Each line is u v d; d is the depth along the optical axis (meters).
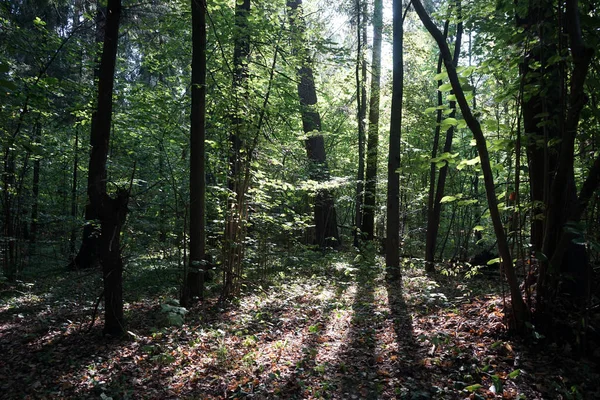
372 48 15.23
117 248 6.48
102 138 6.23
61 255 17.45
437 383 4.19
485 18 7.91
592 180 4.03
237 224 8.55
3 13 10.30
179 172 11.73
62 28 14.05
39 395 4.62
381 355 4.93
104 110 6.22
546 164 4.41
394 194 9.49
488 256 9.98
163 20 10.52
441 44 4.59
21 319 7.87
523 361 4.28
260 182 8.97
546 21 4.24
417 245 16.05
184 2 9.53
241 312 7.34
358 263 11.59
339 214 23.52
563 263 4.73
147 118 10.26
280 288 9.09
